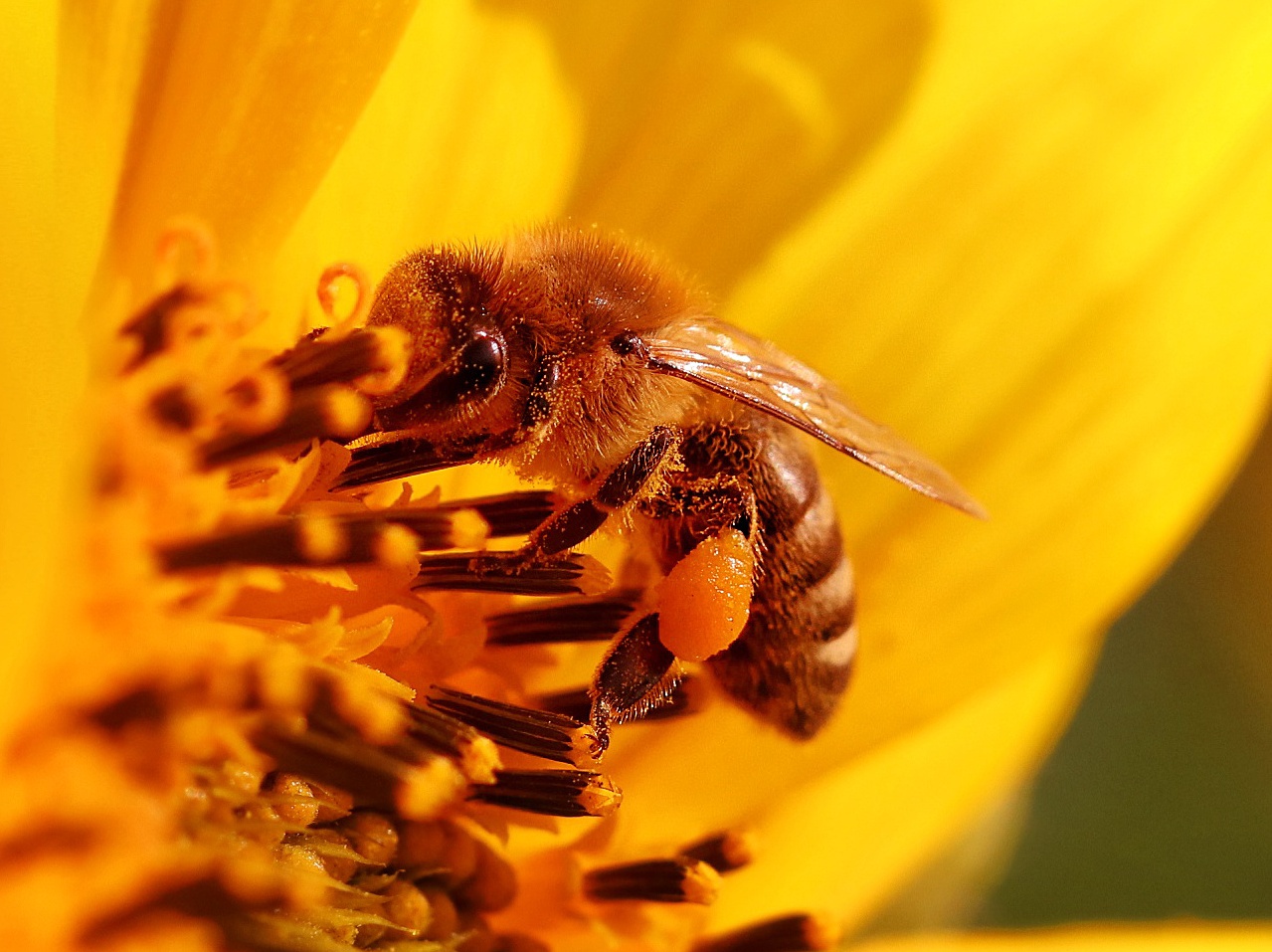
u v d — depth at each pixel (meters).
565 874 0.09
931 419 0.10
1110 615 0.10
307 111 0.08
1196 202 0.10
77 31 0.08
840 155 0.10
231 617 0.08
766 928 0.09
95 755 0.07
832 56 0.10
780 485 0.09
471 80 0.09
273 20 0.08
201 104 0.08
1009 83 0.10
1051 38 0.10
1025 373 0.10
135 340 0.08
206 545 0.08
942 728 0.10
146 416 0.08
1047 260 0.10
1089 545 0.10
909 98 0.10
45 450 0.07
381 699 0.08
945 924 0.10
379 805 0.08
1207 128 0.10
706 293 0.09
